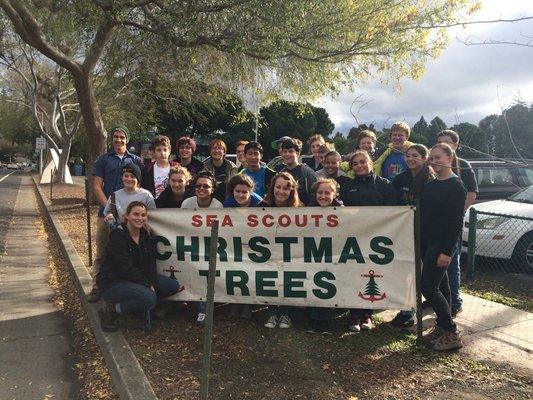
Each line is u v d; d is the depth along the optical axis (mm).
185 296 5082
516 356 4332
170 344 4520
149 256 4961
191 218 5016
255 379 3846
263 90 14453
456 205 4254
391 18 10453
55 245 10125
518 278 7086
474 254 7047
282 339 4637
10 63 24641
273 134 36750
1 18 12117
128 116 23609
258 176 5988
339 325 5016
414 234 4504
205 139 40125
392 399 3580
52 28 11094
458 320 5242
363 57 11930
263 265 4875
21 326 5406
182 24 9523
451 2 9609
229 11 9906
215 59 14031
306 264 4781
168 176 5793
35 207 17547
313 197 5004
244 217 4883
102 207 5824
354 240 4660
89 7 10234
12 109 44969
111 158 6109
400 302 4598
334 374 3941
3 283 7125
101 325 4863
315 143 6988
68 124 36156
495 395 3670
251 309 5141
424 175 4953
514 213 7578
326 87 13328
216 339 4625
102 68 18422
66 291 6723
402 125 5848
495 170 10508
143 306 4707
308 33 10047
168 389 3686
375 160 6359
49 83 29578
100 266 5223
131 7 9914
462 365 4145
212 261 3246
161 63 15211
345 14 9953
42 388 4023
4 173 50312
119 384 3855
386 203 5090
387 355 4305
